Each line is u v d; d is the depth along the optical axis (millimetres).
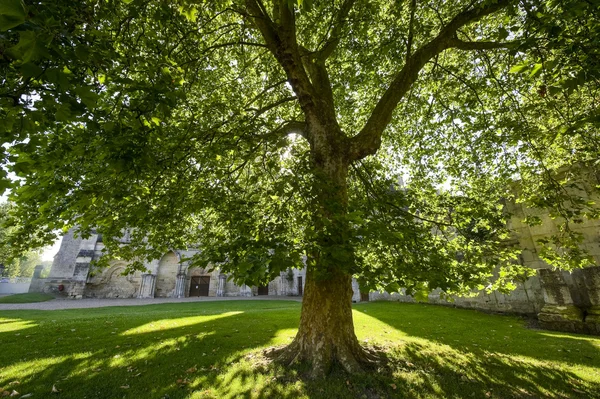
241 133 6773
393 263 5430
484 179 10055
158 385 5133
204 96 9125
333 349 5656
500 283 7906
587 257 6984
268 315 13438
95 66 3369
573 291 11266
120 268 35250
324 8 7773
